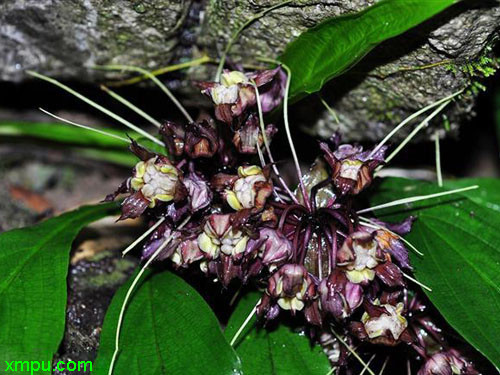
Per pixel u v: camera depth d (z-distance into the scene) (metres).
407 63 0.44
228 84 0.41
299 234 0.41
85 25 0.46
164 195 0.40
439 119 0.47
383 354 0.43
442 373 0.41
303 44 0.43
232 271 0.40
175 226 0.41
